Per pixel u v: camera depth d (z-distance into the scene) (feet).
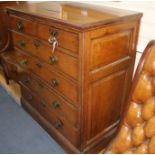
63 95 4.77
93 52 3.95
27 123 6.59
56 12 4.70
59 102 5.02
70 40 3.92
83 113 4.42
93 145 5.17
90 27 3.60
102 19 3.92
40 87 5.65
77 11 4.84
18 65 6.52
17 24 5.50
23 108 7.23
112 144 3.85
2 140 5.98
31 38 5.16
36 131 6.28
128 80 5.14
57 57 4.48
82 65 3.87
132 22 4.44
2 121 6.70
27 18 4.95
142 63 3.44
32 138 6.03
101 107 4.83
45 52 4.83
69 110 4.77
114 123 5.53
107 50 4.21
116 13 4.54
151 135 3.23
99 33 3.85
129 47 4.69
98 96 4.58
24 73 6.31
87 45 3.74
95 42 3.90
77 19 3.95
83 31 3.54
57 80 4.78
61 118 5.19
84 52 3.76
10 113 7.06
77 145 4.98
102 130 5.26
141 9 4.94
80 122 4.55
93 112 4.68
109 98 4.91
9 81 8.80
